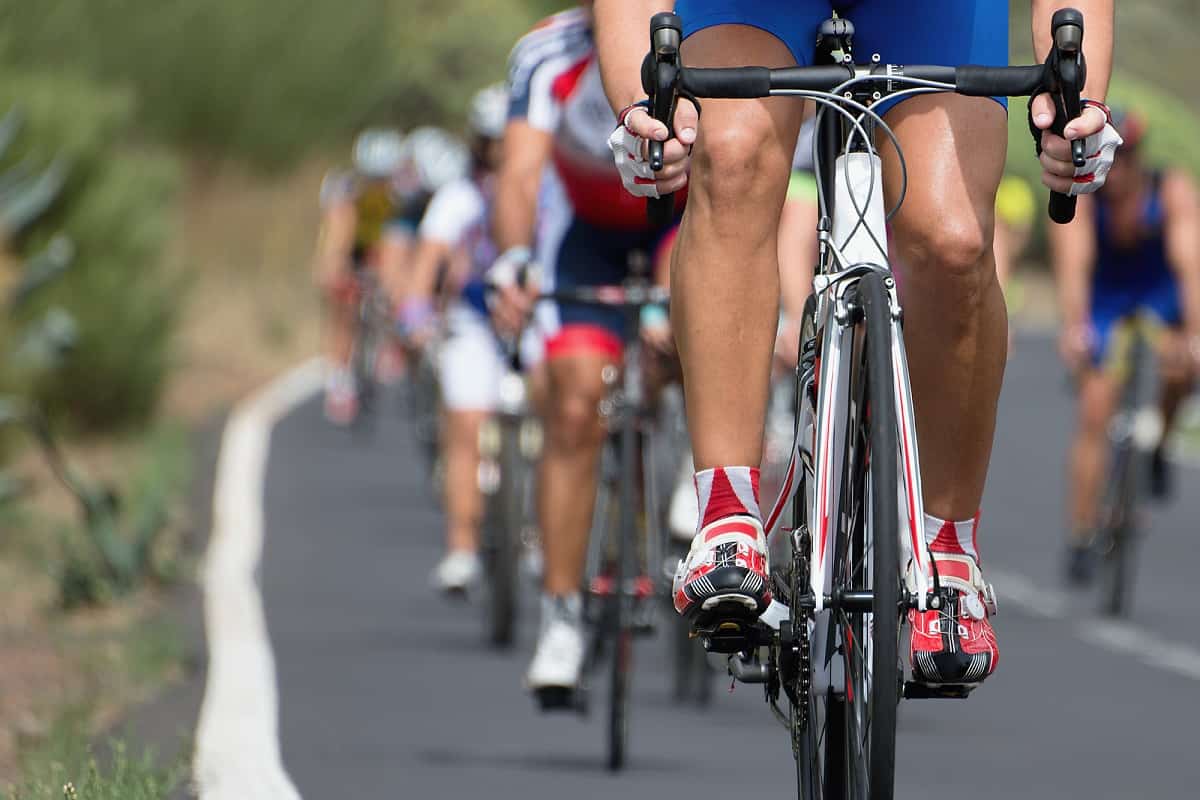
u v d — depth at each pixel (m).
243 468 47.34
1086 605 33.38
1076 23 11.04
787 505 12.41
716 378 11.91
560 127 21.00
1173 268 32.66
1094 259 33.25
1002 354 12.05
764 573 11.88
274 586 31.80
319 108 95.25
